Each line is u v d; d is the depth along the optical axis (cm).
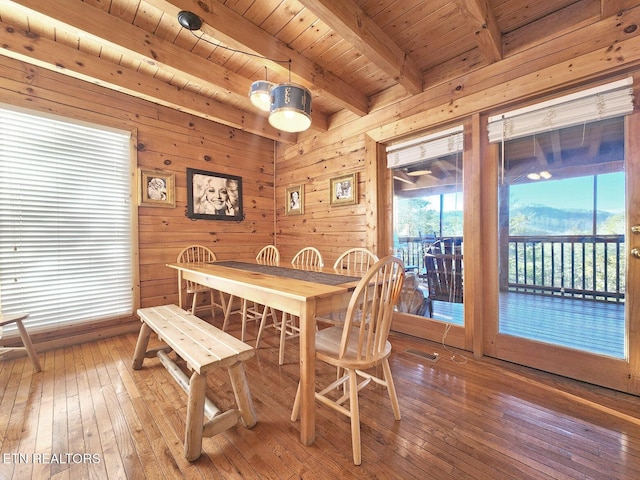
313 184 344
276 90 170
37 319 227
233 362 126
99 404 153
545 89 178
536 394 162
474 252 213
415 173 259
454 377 182
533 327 195
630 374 159
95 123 253
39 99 226
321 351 131
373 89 269
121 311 268
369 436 129
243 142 365
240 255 362
